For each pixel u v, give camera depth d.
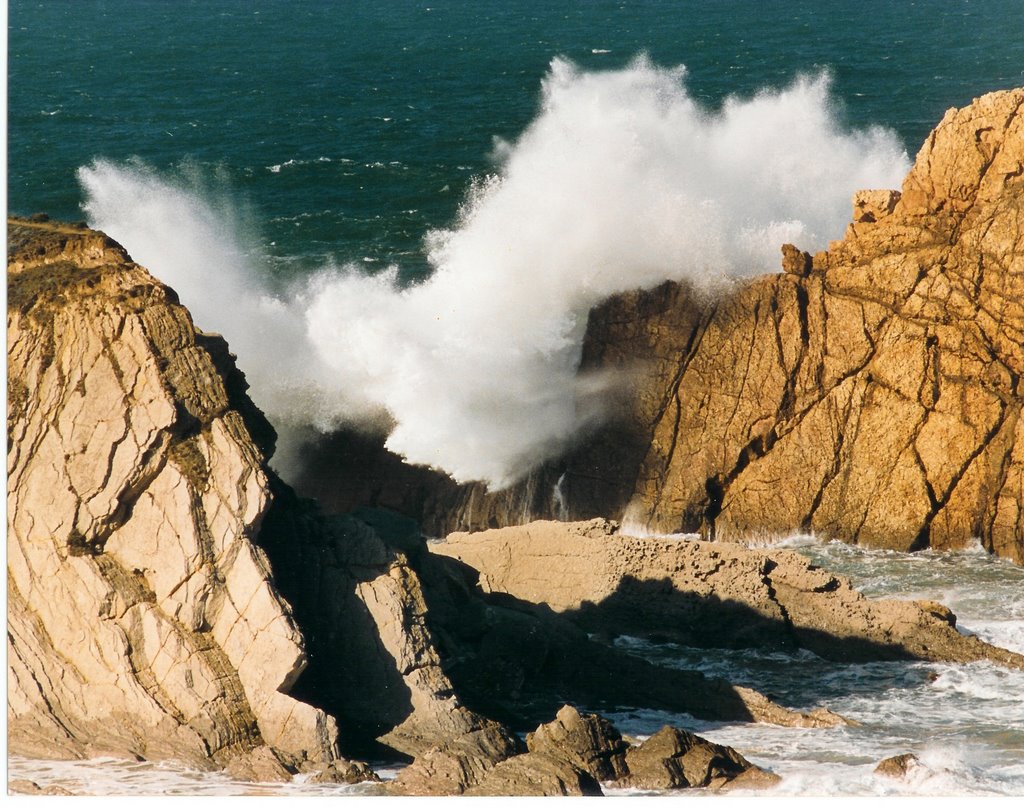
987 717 43.31
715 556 51.59
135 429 40.22
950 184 62.31
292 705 38.00
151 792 35.03
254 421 44.94
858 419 61.75
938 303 61.50
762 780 36.78
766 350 63.44
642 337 64.88
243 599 39.16
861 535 61.03
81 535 40.00
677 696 44.75
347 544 42.84
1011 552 58.81
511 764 36.22
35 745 38.00
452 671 44.53
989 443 59.88
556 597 52.59
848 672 47.78
